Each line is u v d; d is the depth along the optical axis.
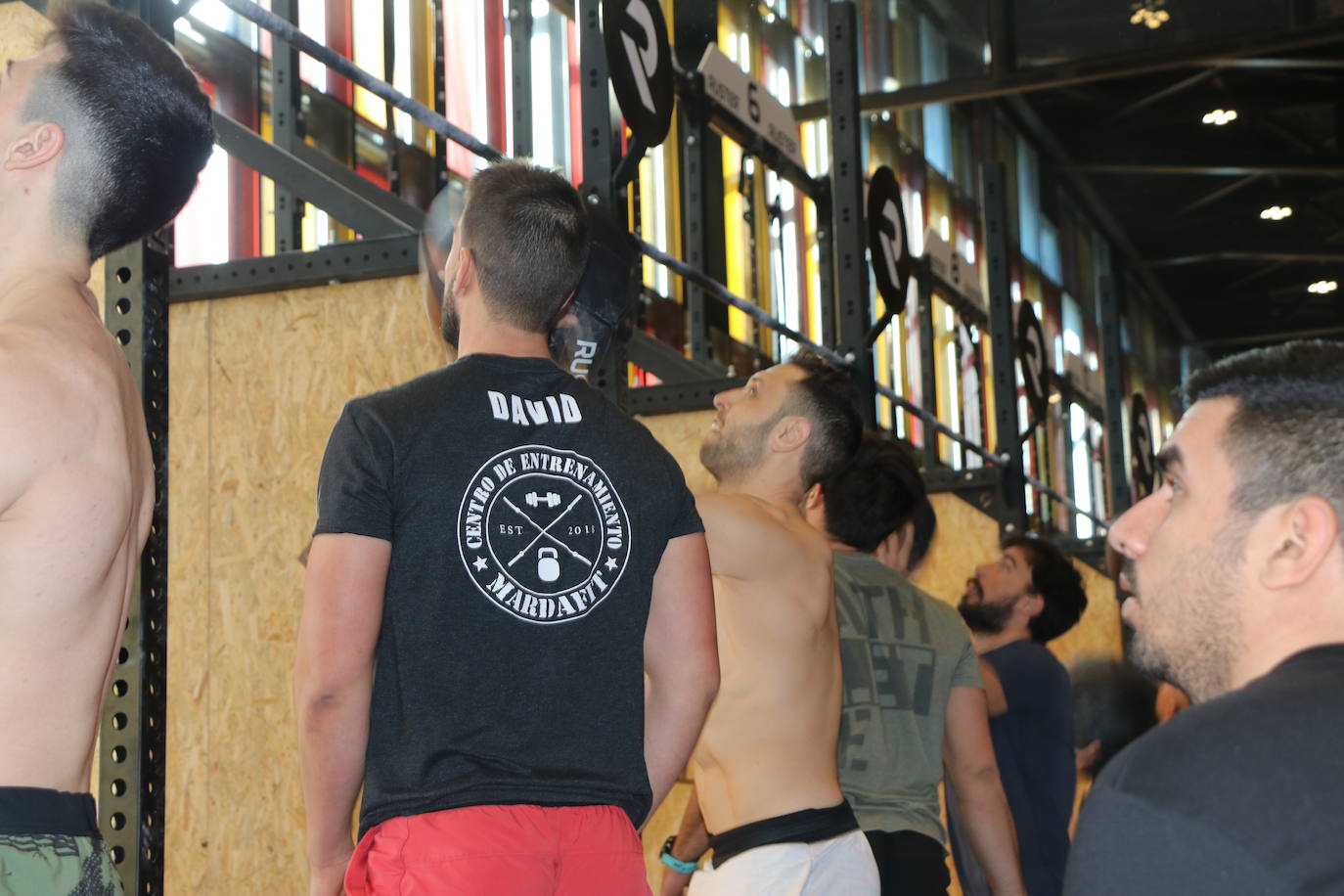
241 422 2.82
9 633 1.05
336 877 1.36
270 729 2.73
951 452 8.23
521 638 1.35
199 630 2.79
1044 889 3.10
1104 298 8.96
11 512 1.06
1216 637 0.85
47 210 1.19
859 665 2.29
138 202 1.23
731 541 2.00
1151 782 0.73
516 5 4.40
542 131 5.68
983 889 2.96
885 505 2.46
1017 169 11.63
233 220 4.36
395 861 1.28
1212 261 14.11
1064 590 3.30
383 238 2.78
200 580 2.80
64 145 1.19
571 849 1.33
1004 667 3.17
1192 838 0.70
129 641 1.73
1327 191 12.58
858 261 4.08
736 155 6.71
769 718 1.99
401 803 1.30
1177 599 0.86
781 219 5.36
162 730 1.76
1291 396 0.83
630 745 1.41
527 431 1.42
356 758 1.33
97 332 1.19
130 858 1.69
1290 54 9.87
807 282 7.39
